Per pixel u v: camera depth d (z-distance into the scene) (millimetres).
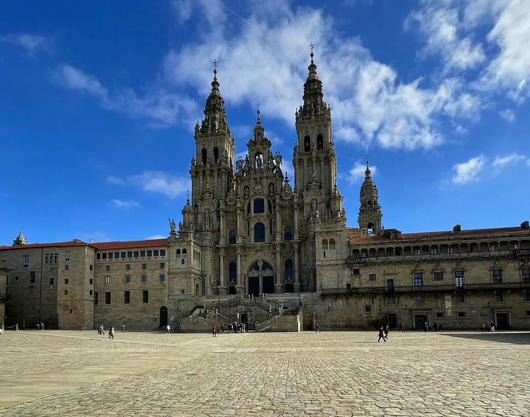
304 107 122750
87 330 99750
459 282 91250
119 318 105688
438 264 92812
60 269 106812
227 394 21516
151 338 68938
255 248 114562
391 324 93062
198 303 101500
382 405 18672
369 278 95875
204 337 70812
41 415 17203
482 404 18594
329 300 96375
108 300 107188
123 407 18672
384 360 35156
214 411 17953
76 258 106625
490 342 52312
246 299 95312
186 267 104500
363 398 20156
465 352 40469
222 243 115188
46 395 21266
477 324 88812
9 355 42188
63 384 24547
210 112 127688
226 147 125000
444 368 29703
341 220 99375
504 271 89125
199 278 109875
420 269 93500
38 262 110688
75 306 104812
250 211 116875
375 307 94188
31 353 44250
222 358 38750
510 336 63969
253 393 21734
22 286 110500
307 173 116500
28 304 109500
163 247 106438
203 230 115312
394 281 94438
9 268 111750
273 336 71312
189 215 117500
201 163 123000
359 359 36344
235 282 114500
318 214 103125
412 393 21141
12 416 17000
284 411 17859
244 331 84000
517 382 23891
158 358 38969
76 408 18453
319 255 99000
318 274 98375
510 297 88062
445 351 41750
